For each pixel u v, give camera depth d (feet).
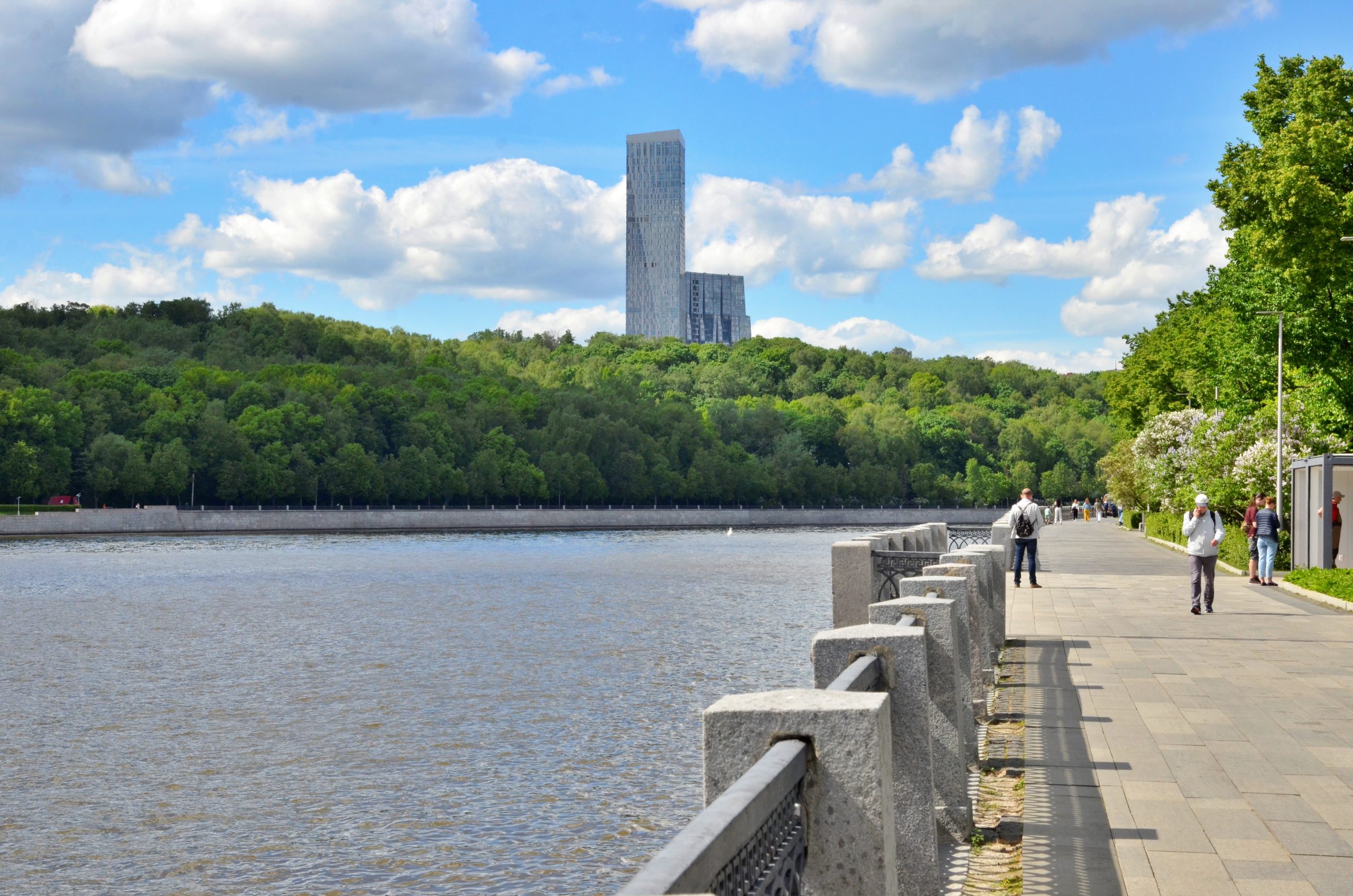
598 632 98.48
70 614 119.14
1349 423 123.95
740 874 10.52
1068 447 632.79
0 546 266.77
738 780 11.40
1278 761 31.73
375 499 423.64
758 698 13.91
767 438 578.25
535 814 42.42
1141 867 22.65
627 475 499.10
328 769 50.01
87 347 498.69
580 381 651.66
